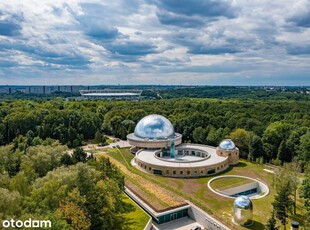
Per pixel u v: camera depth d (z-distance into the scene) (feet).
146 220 176.35
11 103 524.93
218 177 256.11
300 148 303.07
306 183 174.09
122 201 203.82
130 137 354.13
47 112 431.84
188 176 260.42
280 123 370.94
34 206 131.54
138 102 626.64
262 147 321.11
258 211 189.98
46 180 153.38
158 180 247.91
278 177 201.77
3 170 191.11
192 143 394.11
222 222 175.94
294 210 188.96
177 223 189.47
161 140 333.62
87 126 424.05
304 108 522.47
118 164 285.43
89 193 151.02
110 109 559.79
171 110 521.65
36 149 205.77
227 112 481.05
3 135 367.04
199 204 197.36
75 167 165.68
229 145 301.43
